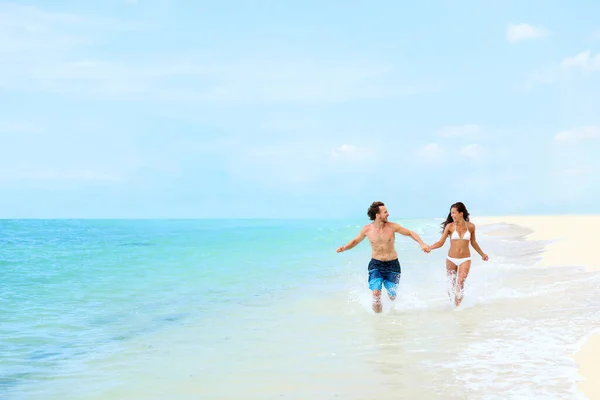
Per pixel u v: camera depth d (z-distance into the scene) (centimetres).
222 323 854
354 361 607
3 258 1917
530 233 3028
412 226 5159
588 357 576
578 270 1288
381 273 959
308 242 2967
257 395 507
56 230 4669
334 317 889
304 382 540
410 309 938
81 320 884
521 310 862
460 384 509
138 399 509
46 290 1198
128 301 1064
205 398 505
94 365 627
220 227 5628
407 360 602
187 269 1636
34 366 625
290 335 759
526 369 543
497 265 1510
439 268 1573
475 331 730
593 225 3506
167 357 655
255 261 1895
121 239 3156
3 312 945
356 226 5944
